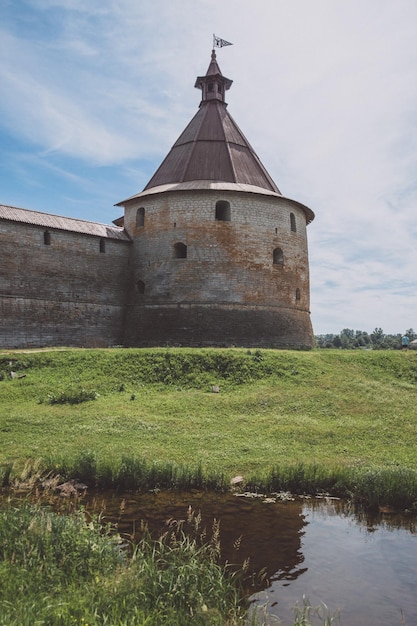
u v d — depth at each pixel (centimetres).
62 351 2361
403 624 630
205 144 3434
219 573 683
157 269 3102
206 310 2989
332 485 1152
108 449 1336
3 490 1107
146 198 3192
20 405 1794
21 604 538
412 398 1909
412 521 974
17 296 2697
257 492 1138
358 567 781
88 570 659
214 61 3816
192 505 1048
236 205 3083
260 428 1550
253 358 2238
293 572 762
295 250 3281
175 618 567
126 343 3111
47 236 2859
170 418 1633
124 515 984
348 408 1769
